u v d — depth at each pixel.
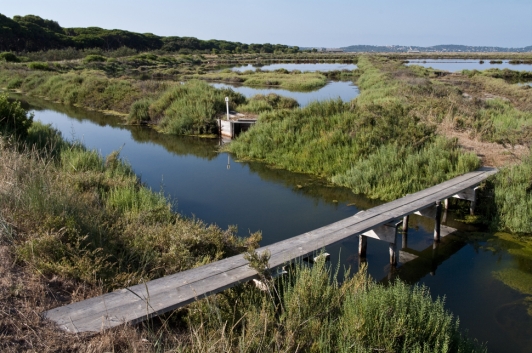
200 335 3.91
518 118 16.39
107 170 10.27
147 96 24.03
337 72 50.75
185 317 4.35
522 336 5.17
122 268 5.24
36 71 37.75
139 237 6.03
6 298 3.96
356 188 10.55
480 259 7.34
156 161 13.86
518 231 8.31
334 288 4.94
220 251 6.27
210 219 8.81
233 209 9.46
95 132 18.72
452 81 34.12
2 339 3.45
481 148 12.17
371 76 37.66
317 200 10.12
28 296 4.11
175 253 5.63
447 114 15.32
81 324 3.78
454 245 7.90
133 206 7.82
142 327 4.10
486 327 5.36
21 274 4.43
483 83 33.56
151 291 4.45
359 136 12.48
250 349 3.78
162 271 5.39
